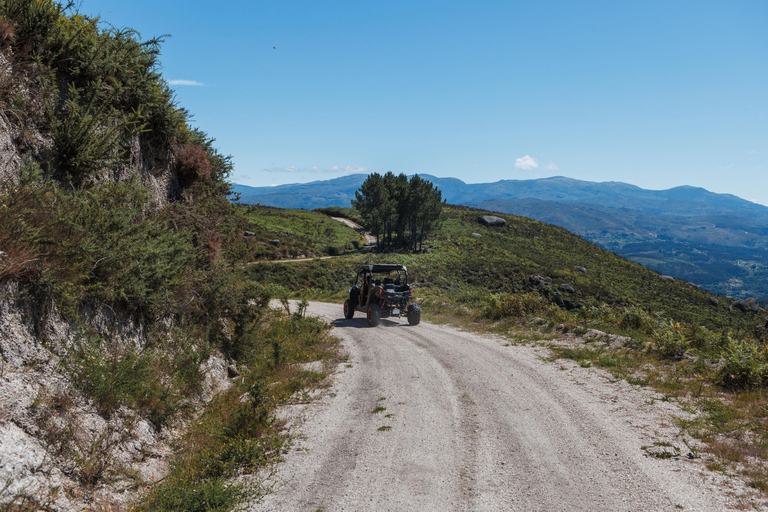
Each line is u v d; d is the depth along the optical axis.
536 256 68.25
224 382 7.09
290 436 5.12
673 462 4.12
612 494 3.55
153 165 8.23
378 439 4.91
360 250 67.00
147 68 7.60
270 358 8.84
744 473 3.83
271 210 81.06
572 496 3.55
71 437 3.54
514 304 14.73
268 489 3.83
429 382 7.27
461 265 53.59
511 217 96.69
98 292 4.80
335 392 6.91
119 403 4.39
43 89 5.57
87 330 4.52
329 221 82.81
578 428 5.09
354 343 11.08
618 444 4.59
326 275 40.66
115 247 4.99
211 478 3.95
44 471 3.12
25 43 5.57
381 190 65.69
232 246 9.35
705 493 3.50
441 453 4.48
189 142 9.77
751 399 5.84
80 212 4.76
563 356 8.98
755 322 50.62
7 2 5.35
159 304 5.85
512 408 5.87
